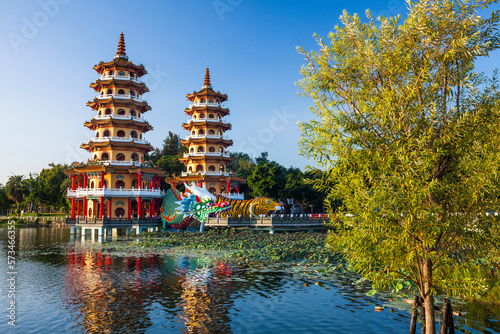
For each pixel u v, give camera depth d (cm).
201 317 1678
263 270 2730
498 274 1791
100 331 1513
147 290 2159
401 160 912
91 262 3170
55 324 1591
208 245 4066
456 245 1001
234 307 1820
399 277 1059
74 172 6712
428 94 1031
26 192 11344
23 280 2450
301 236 4512
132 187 6281
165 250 3912
